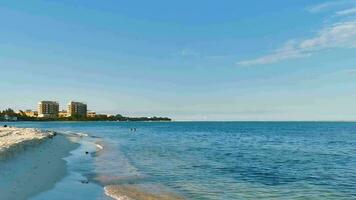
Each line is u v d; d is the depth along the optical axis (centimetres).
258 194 1914
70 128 14938
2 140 3528
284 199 1808
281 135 10194
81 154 3797
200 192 1922
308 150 5088
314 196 1897
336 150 5131
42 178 2122
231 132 12444
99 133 10156
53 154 3578
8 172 2112
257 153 4456
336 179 2470
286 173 2734
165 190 1948
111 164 2970
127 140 6662
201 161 3331
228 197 1816
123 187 1994
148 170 2667
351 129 16362
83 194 1789
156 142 6134
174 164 3045
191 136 8950
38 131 6938
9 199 1582
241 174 2612
